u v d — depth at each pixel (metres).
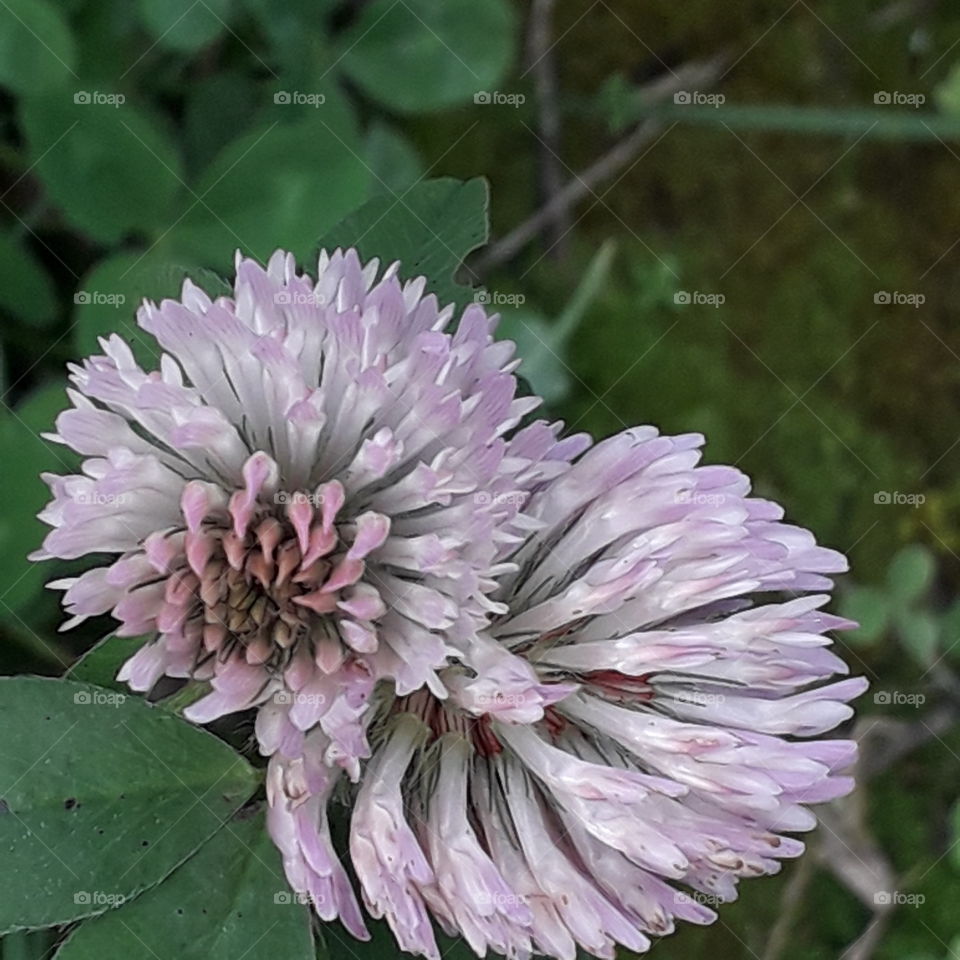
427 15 0.11
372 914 0.06
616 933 0.06
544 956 0.07
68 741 0.06
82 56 0.10
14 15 0.10
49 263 0.11
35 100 0.10
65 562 0.09
